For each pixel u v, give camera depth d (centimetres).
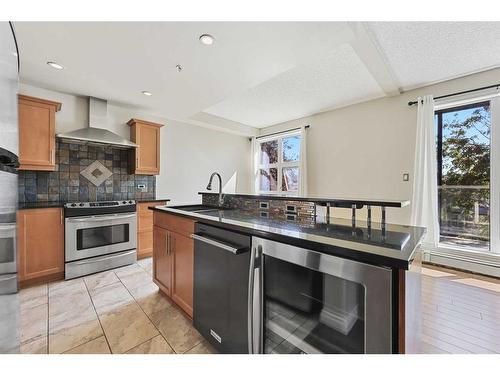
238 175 540
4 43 82
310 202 158
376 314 74
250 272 112
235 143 534
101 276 261
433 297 212
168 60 212
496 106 262
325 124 427
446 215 304
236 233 125
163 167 406
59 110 278
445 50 228
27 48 192
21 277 227
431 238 289
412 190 318
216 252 139
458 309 192
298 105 397
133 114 362
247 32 172
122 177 348
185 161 439
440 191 308
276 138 524
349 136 391
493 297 212
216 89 279
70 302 201
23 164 241
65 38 178
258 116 464
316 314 94
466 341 152
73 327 166
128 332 161
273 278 109
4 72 82
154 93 294
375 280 74
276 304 108
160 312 186
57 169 290
